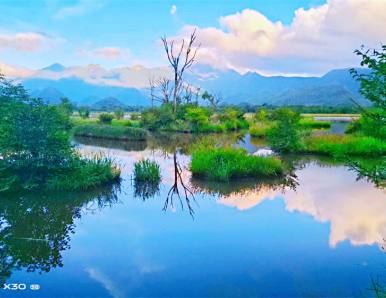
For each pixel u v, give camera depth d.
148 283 6.84
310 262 7.67
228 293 6.44
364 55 4.61
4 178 13.20
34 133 13.57
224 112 55.91
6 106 13.30
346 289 6.52
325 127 44.19
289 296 6.28
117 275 7.17
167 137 40.00
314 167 20.44
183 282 6.85
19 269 7.51
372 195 13.87
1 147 13.23
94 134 39.88
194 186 15.54
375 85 4.57
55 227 10.13
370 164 19.47
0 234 9.54
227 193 14.35
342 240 8.99
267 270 7.33
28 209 11.73
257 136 38.62
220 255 8.08
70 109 46.56
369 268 7.36
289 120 25.98
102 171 15.27
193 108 49.78
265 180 16.61
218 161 17.38
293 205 12.41
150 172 16.28
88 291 6.56
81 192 13.80
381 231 9.64
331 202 12.80
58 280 7.00
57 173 14.45
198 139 37.47
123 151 27.91
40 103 14.16
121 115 60.78
